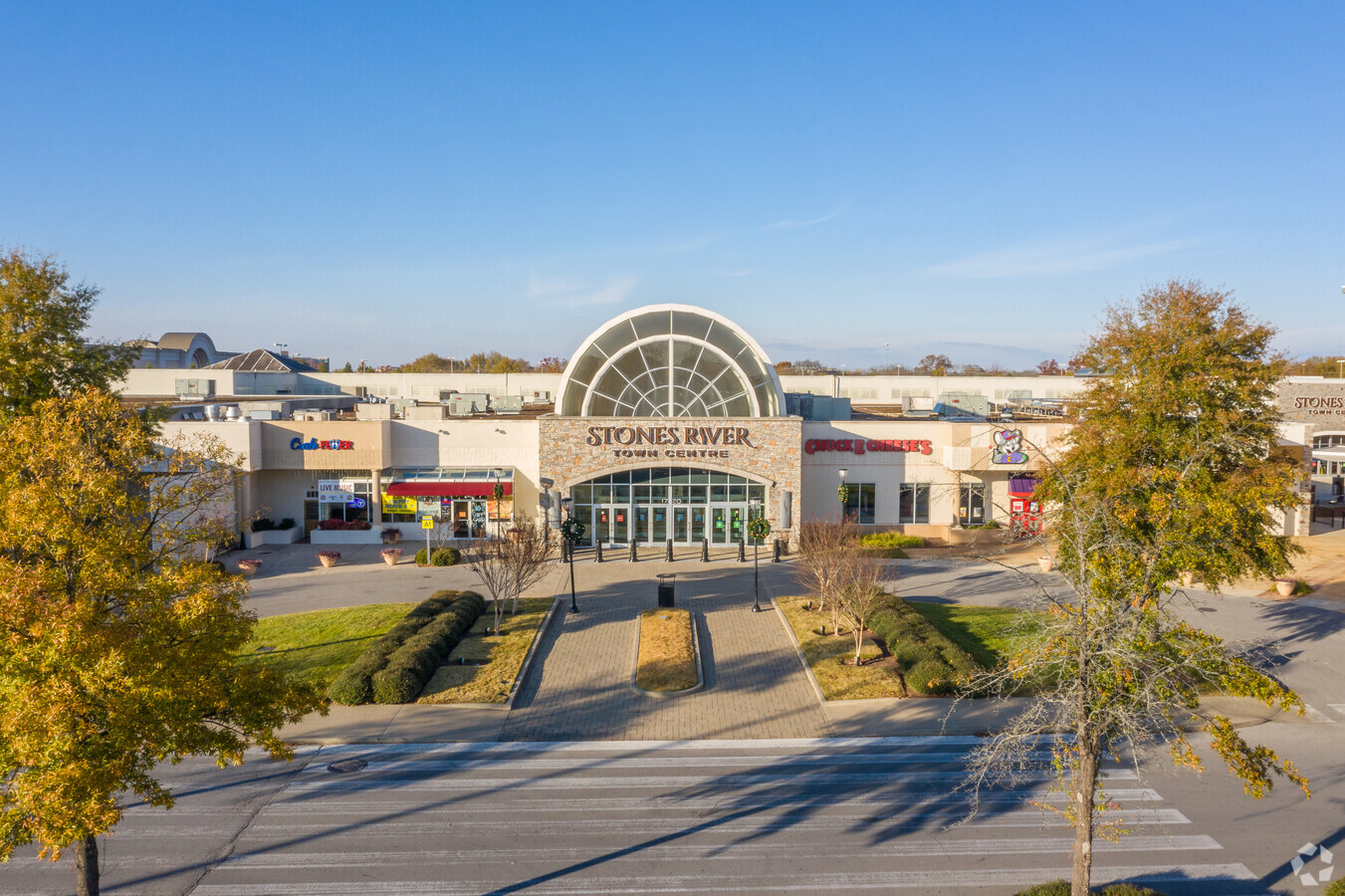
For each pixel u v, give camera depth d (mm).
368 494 44844
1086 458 25656
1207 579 24266
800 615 30719
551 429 42469
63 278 29922
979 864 15398
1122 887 13773
